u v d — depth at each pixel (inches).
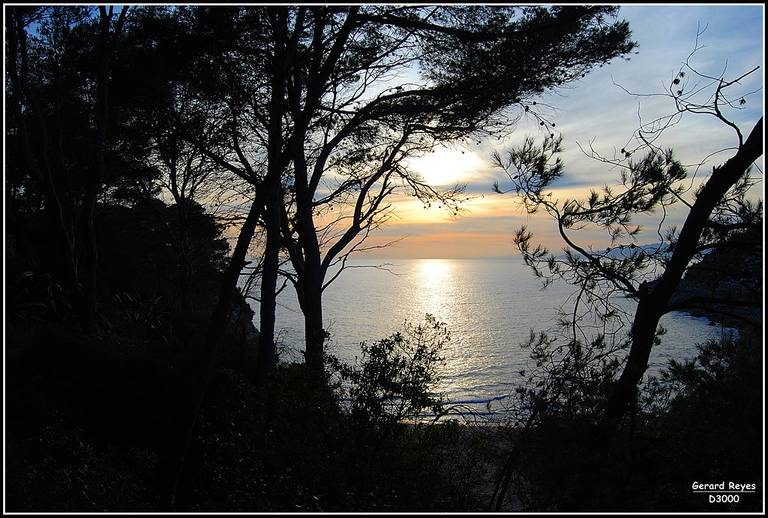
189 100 480.7
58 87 541.6
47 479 248.7
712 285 279.1
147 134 522.0
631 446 233.8
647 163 280.7
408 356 320.8
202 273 901.2
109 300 685.9
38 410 303.3
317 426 329.4
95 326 474.6
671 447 230.5
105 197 816.9
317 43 407.5
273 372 387.5
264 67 432.1
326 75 405.7
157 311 619.8
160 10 423.8
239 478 319.3
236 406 386.6
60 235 497.7
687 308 277.1
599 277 288.7
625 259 287.1
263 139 490.3
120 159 618.5
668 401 257.9
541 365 271.0
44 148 494.0
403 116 459.8
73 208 558.9
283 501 290.2
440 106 427.2
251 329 812.6
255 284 581.0
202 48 417.7
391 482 309.1
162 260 893.8
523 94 418.6
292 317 2015.3
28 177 658.8
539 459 246.4
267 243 519.2
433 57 424.5
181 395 373.7
